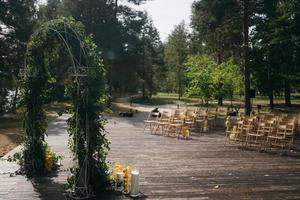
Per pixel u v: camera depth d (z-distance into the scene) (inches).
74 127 301.7
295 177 355.6
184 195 296.2
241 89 936.9
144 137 585.0
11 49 1000.9
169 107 1362.0
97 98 302.2
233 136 553.3
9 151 460.4
